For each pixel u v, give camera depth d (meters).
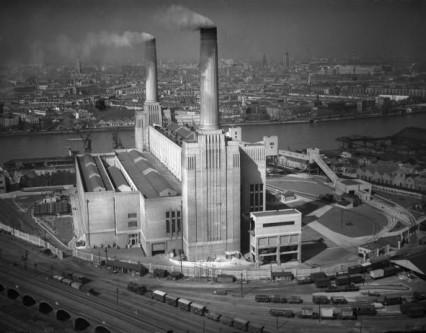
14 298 197.38
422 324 166.25
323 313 170.00
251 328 163.62
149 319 171.38
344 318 170.00
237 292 191.62
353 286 193.00
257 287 195.88
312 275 199.88
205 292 192.25
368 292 189.62
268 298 183.00
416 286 195.38
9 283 198.25
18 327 173.62
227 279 199.75
